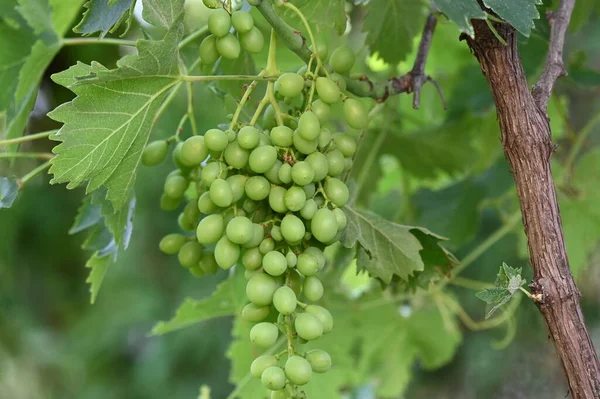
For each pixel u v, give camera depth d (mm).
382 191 1489
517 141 974
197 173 1048
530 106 979
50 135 951
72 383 2529
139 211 2330
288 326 967
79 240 2473
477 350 2240
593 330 2117
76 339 2566
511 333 1342
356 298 1289
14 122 1140
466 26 924
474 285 1447
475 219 1312
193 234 1085
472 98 1318
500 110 980
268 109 1021
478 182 1320
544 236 963
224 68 1097
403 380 1364
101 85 956
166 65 972
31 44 1184
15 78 1184
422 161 1326
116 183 992
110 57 1779
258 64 1268
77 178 963
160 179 2271
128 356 2613
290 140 975
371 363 1337
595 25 1903
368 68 1317
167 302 2525
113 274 2523
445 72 1407
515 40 983
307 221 984
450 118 1325
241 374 1216
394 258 1045
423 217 1321
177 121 1462
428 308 1345
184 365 2482
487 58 982
